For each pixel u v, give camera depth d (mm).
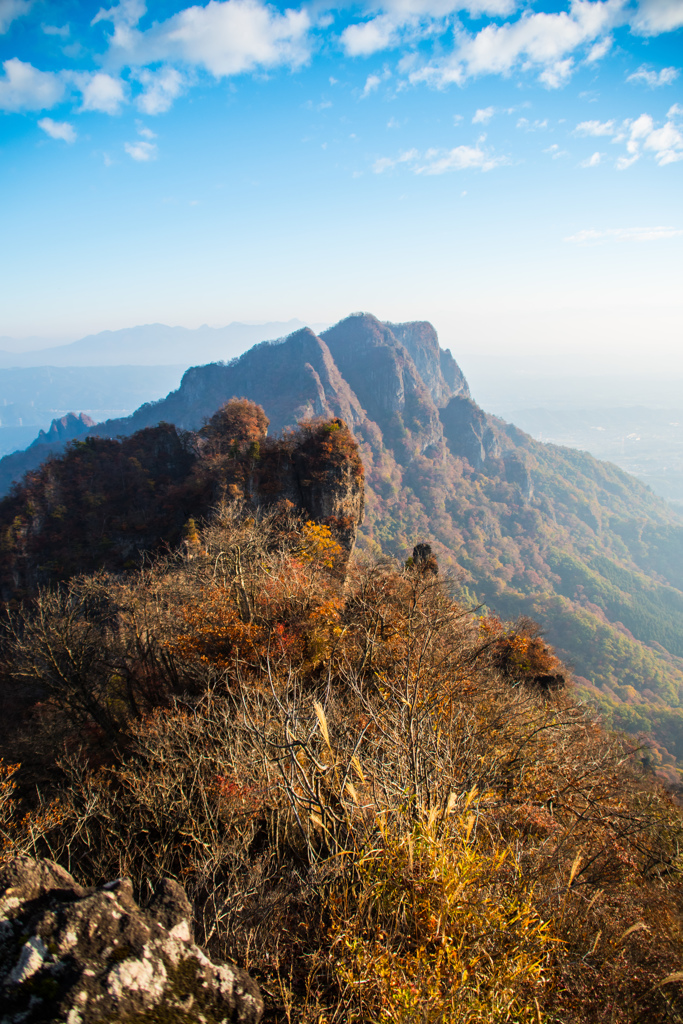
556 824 5625
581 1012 3082
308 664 9570
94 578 22688
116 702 14477
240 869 5336
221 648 10133
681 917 4375
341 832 4293
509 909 3416
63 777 11375
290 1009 2844
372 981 2891
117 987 2180
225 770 6945
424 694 5773
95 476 42531
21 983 2100
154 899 2721
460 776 4844
